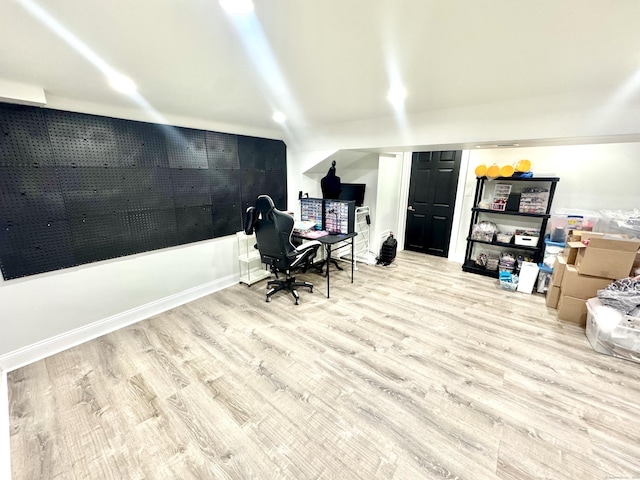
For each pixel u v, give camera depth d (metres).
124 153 2.37
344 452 1.42
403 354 2.16
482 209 3.59
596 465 1.35
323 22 1.02
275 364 2.05
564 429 1.54
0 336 1.95
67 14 0.96
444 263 4.29
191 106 2.30
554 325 2.56
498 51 1.25
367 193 4.15
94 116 2.17
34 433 1.51
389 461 1.37
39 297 2.08
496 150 3.69
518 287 3.26
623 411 1.65
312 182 4.02
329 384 1.86
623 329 2.06
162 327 2.53
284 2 0.89
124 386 1.84
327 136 3.24
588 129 1.82
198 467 1.35
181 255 2.93
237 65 1.45
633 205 2.90
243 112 2.53
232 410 1.66
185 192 2.85
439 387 1.83
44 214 2.03
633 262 2.34
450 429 1.54
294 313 2.78
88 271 2.30
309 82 1.69
